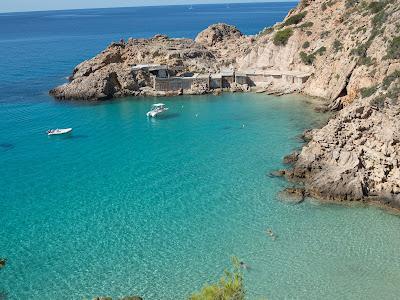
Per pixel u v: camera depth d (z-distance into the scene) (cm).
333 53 10706
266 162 7012
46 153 7869
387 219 5234
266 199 5812
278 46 12588
